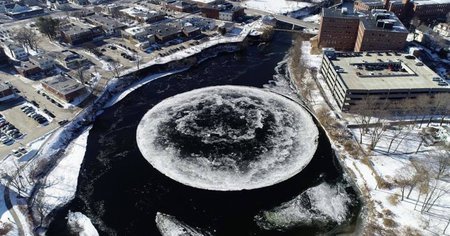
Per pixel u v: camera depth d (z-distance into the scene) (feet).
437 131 461.37
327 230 340.18
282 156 433.48
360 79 518.37
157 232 335.47
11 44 643.45
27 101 513.86
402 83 509.76
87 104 513.45
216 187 386.73
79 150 440.04
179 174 404.98
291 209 361.30
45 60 589.32
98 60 636.07
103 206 363.35
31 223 336.49
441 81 516.73
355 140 454.81
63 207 360.48
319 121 500.74
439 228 331.98
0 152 413.18
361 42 640.17
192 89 577.84
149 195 376.48
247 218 351.05
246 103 537.24
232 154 435.53
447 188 376.27
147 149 443.32
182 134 469.57
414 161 414.82
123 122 495.82
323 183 394.93
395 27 632.79
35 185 380.78
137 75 600.39
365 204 367.25
